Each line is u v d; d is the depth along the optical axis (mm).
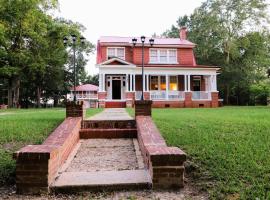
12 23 29953
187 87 32188
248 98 39500
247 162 6102
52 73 42906
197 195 4926
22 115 14469
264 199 4527
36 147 5637
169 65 31266
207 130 9328
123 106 29312
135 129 9594
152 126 8602
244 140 7953
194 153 6867
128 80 31000
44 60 34469
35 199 4895
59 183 5297
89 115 14172
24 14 29625
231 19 38438
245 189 4922
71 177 5656
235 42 37812
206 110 20359
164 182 5203
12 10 29047
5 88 44875
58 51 35875
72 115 9961
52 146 5863
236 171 5695
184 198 4805
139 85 32219
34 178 5121
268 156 6457
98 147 8414
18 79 34344
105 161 7012
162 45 32750
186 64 33250
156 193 5051
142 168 6371
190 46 33438
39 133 8969
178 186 5211
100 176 5699
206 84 33438
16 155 5094
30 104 50375
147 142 6832
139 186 5254
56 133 7703
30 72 36094
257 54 39062
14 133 8922
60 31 32938
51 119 11391
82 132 9422
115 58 29344
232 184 5148
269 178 5332
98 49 34469
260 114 14922
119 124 10000
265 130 9227
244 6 37531
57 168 5980
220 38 38906
